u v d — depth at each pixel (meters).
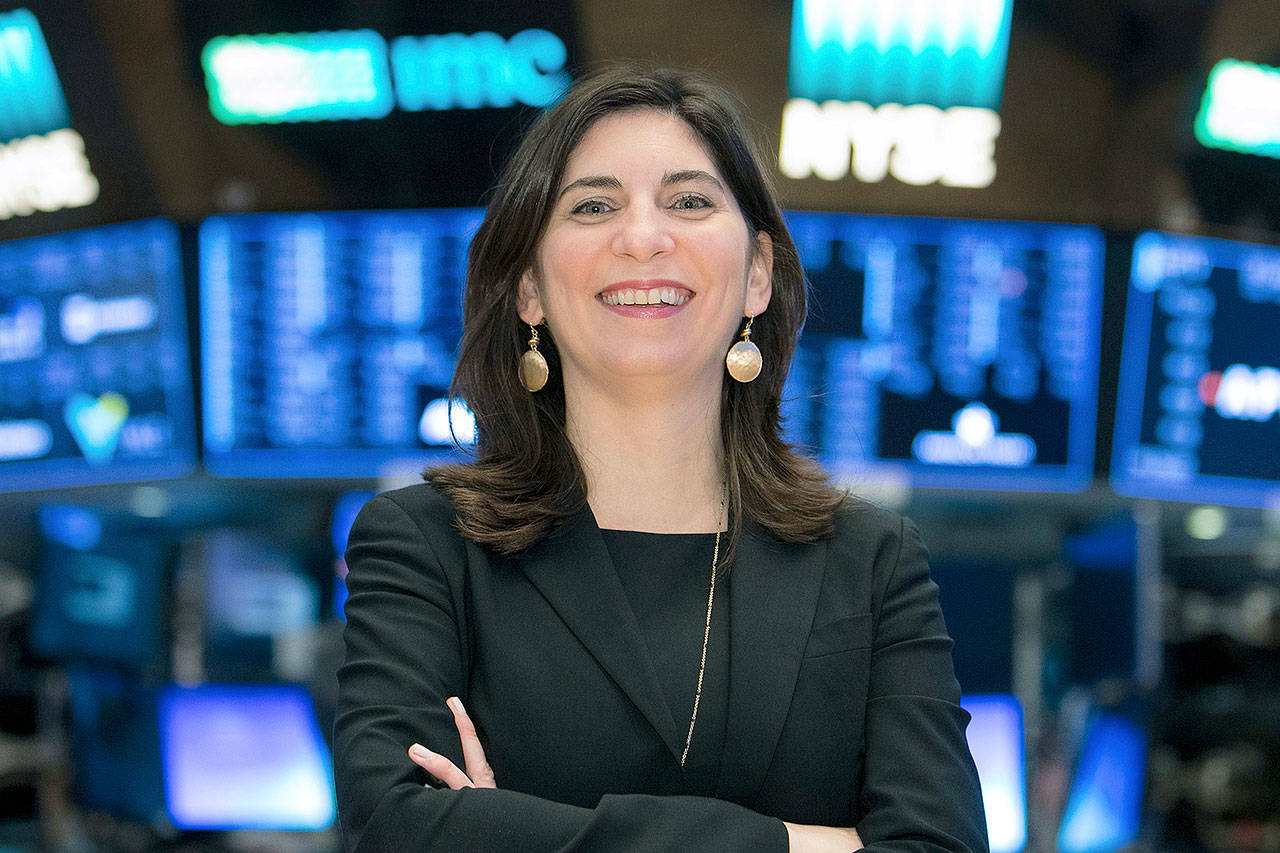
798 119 3.27
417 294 3.43
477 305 1.63
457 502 1.54
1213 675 3.81
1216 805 3.77
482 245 1.62
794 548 1.57
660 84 1.60
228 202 3.41
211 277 3.45
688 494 1.58
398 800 1.31
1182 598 3.80
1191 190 3.32
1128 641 3.63
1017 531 3.74
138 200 3.41
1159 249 3.39
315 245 3.43
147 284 3.46
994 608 3.77
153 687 3.78
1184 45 3.16
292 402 3.47
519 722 1.43
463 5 3.19
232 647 3.77
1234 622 3.77
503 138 3.31
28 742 3.76
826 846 1.37
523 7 3.19
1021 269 3.40
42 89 3.31
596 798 1.41
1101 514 3.59
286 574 3.80
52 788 3.75
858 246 3.38
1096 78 3.22
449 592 1.50
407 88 3.28
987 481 3.44
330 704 3.73
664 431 1.56
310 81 3.27
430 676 1.43
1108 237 3.39
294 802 3.80
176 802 3.80
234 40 3.24
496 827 1.29
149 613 3.76
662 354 1.51
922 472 3.44
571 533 1.52
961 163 3.30
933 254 3.39
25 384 3.54
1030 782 3.74
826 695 1.48
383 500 1.58
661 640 1.48
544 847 1.28
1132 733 3.76
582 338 1.53
